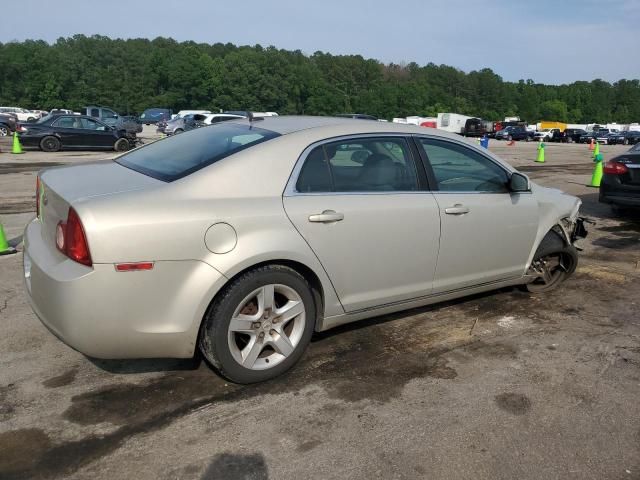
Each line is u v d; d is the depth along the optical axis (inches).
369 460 103.4
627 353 152.1
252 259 117.9
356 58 4933.6
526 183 168.1
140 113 3941.9
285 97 4288.9
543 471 102.0
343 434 111.1
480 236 162.4
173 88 4028.1
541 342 157.6
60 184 123.5
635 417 120.5
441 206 151.1
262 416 116.4
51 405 117.9
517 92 5536.4
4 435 107.1
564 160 898.1
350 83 4773.6
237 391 125.8
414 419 117.1
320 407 120.5
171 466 100.2
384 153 145.3
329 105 4407.0
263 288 122.8
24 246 132.8
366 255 137.6
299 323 131.7
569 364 144.4
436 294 158.1
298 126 140.1
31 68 3826.3
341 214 131.3
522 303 189.3
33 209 333.4
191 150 136.7
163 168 129.6
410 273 148.4
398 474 99.9
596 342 158.9
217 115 1116.5
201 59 4111.7
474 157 164.9
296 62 4709.6
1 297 177.6
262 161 125.5
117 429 110.4
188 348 117.1
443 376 136.1
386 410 120.3
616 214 373.4
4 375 129.3
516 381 134.6
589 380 136.1
